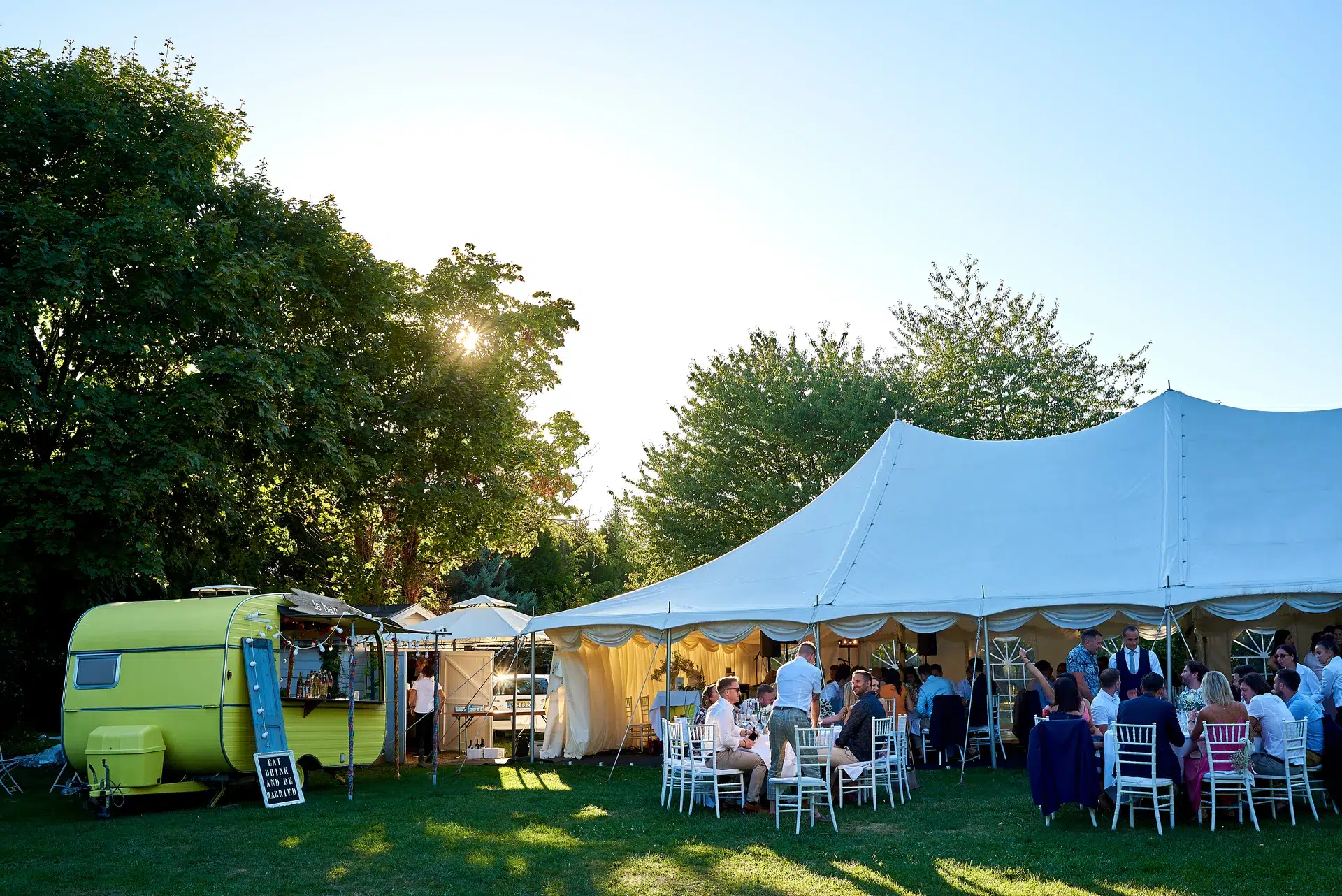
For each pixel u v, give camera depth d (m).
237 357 16.31
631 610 16.39
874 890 7.63
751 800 11.10
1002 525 15.66
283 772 12.35
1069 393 38.75
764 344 37.34
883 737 11.37
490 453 22.58
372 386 20.34
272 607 12.88
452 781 14.78
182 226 16.20
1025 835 9.34
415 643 19.03
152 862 9.00
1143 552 14.06
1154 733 9.35
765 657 20.39
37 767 15.95
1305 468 14.58
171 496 17.72
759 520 33.41
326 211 20.09
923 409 34.94
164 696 12.15
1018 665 19.30
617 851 9.15
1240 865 7.90
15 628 16.92
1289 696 9.95
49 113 16.62
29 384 14.84
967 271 42.03
